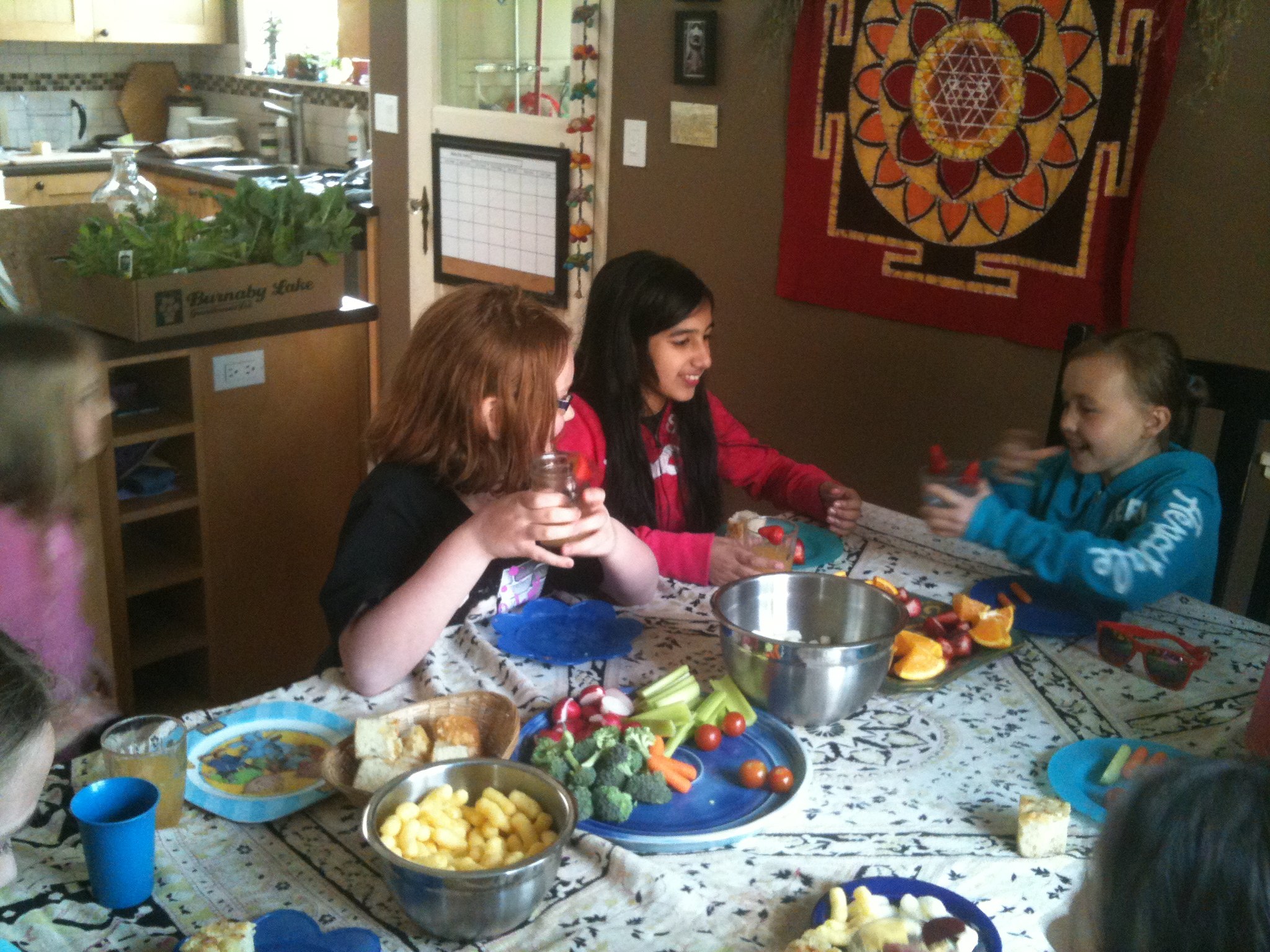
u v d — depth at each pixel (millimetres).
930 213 2707
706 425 1970
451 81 3752
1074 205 2473
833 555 1699
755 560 1606
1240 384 1791
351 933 869
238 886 950
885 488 2988
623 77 3242
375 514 1369
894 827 1049
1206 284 2357
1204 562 1649
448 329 1361
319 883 958
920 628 1431
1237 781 520
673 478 1983
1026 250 2572
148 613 2693
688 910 926
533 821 958
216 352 2451
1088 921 552
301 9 5238
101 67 5305
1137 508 1670
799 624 1368
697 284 1848
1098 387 1659
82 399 1414
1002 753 1184
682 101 3131
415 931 907
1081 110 2418
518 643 1360
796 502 1947
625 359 1844
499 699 1165
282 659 2789
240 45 5242
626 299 1828
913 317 2805
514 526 1234
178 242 2387
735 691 1235
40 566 1391
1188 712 1275
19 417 1348
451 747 1075
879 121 2736
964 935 825
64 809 1030
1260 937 484
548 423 1377
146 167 4824
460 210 3801
